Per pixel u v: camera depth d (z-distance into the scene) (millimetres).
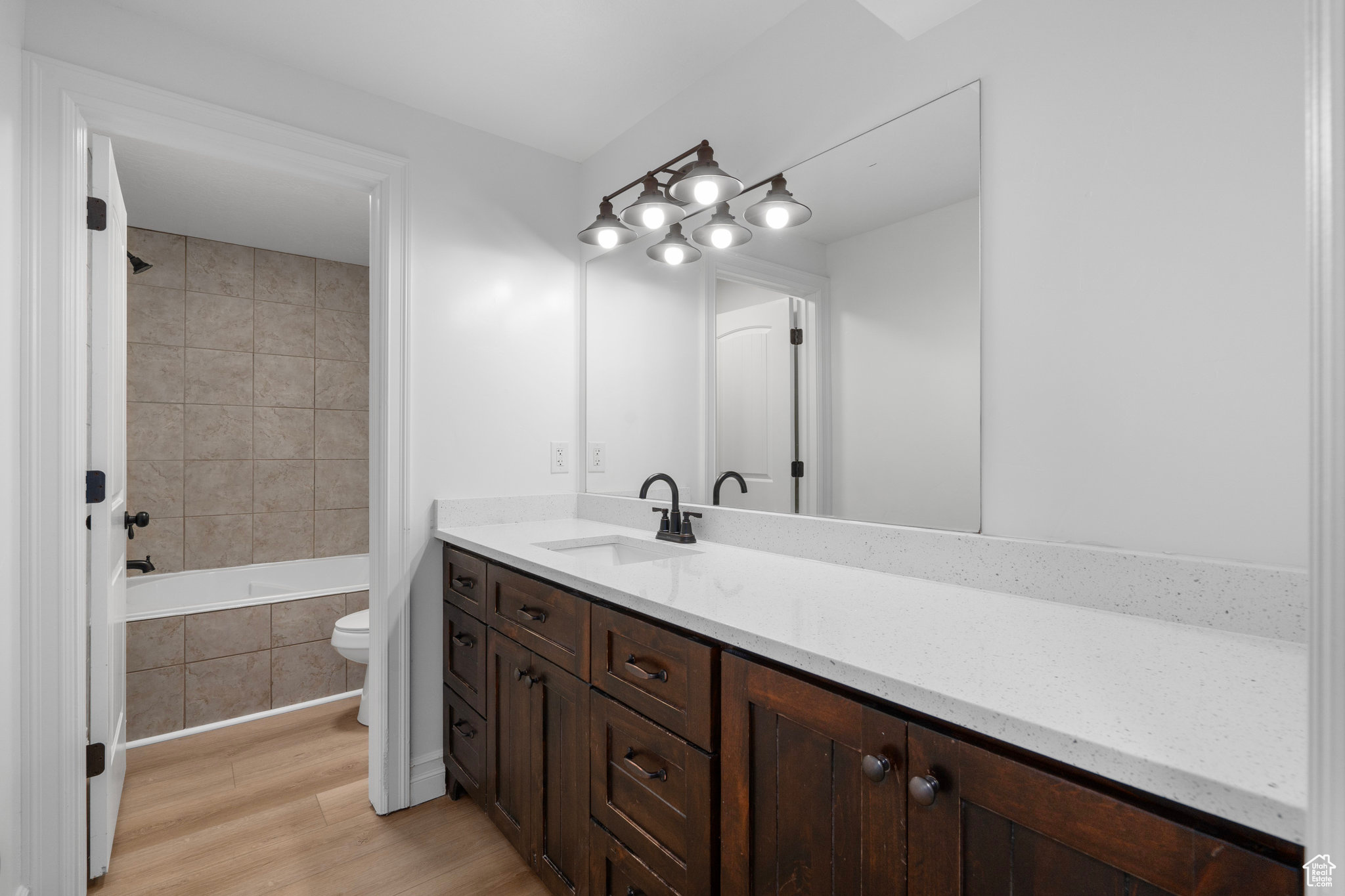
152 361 3273
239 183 2701
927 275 1374
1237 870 535
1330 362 361
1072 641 920
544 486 2363
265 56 1826
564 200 2443
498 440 2248
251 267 3553
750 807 996
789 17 1683
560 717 1501
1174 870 569
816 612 1082
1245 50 959
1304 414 915
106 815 1669
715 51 1836
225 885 1646
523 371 2314
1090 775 640
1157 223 1049
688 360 1988
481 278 2221
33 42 1498
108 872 1689
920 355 1387
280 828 1912
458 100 2057
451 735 2061
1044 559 1160
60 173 1510
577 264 2480
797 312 1653
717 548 1774
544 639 1551
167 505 3305
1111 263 1101
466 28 1727
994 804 693
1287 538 931
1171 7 1032
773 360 1723
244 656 2787
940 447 1349
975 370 1290
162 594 3236
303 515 3691
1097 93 1116
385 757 1991
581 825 1424
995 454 1262
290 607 2904
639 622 1230
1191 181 1012
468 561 1934
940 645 900
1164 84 1040
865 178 1497
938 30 1358
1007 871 686
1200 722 649
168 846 1811
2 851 1363
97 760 1656
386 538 1995
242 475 3514
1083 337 1138
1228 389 979
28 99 1470
